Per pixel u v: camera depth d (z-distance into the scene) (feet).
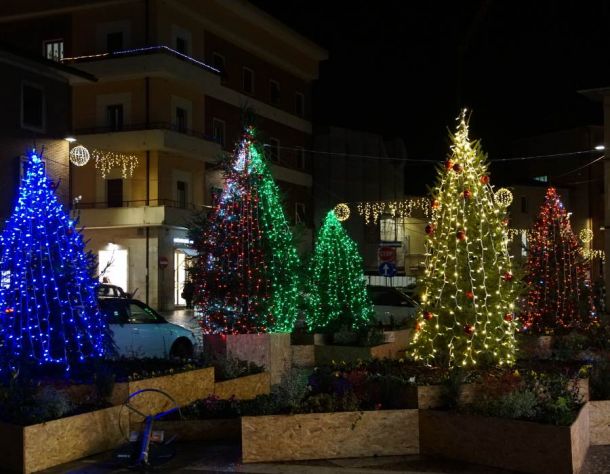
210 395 32.35
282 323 44.83
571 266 56.29
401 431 26.40
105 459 26.45
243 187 45.34
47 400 26.86
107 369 31.50
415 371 30.89
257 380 37.58
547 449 23.45
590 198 187.93
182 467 25.14
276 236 45.29
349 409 26.53
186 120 129.29
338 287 59.41
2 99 85.30
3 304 32.73
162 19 123.95
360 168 174.50
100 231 124.57
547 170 195.52
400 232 176.24
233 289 43.96
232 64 144.36
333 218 61.77
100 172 124.06
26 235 33.30
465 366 31.89
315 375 30.32
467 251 32.96
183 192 128.67
